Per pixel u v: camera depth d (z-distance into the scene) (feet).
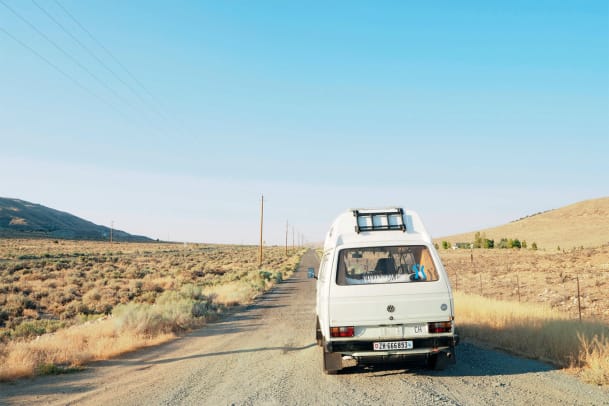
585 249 196.95
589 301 58.70
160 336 47.78
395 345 24.21
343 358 25.75
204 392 24.85
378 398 21.88
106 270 175.63
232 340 44.98
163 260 264.93
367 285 24.72
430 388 23.24
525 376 24.82
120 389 26.53
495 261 173.06
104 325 54.29
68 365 34.12
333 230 28.53
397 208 27.66
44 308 90.17
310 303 82.58
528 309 44.47
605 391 21.39
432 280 24.94
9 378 29.48
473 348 33.76
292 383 25.90
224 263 261.85
